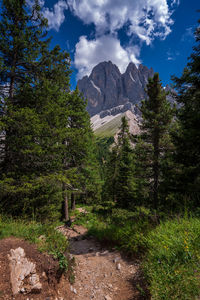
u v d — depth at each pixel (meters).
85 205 22.97
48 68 8.78
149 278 3.04
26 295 2.82
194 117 6.98
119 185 17.42
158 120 11.27
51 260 3.62
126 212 12.35
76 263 4.74
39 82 8.53
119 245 5.94
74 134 9.99
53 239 4.43
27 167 8.11
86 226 12.09
